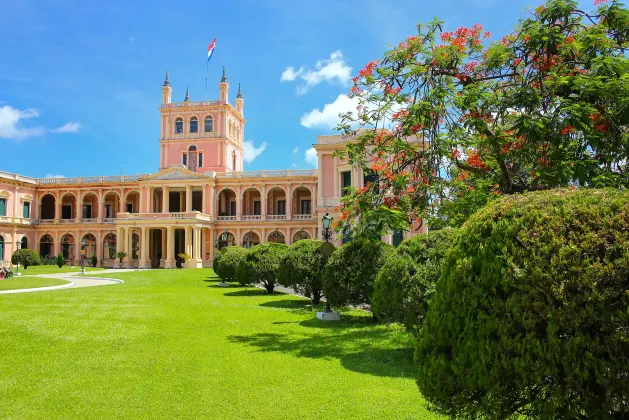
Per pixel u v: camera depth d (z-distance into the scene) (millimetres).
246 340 10375
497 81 11703
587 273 3428
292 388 6820
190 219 54781
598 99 9344
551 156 9945
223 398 6387
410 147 10977
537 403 3574
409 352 9211
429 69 11211
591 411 3377
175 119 64875
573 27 10312
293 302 18297
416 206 11570
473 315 4051
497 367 3742
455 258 4438
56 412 5879
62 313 13875
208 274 37625
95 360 8430
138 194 65750
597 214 3699
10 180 59719
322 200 43500
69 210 67062
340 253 13578
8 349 9242
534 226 3891
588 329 3436
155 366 8016
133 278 32438
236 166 68688
